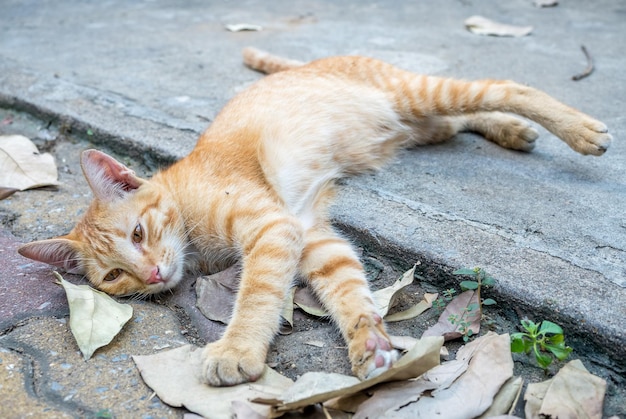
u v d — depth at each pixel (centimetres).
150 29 131
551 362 58
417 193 75
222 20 137
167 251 70
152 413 56
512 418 53
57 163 87
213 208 70
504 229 68
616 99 91
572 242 66
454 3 143
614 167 77
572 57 106
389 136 83
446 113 83
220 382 57
